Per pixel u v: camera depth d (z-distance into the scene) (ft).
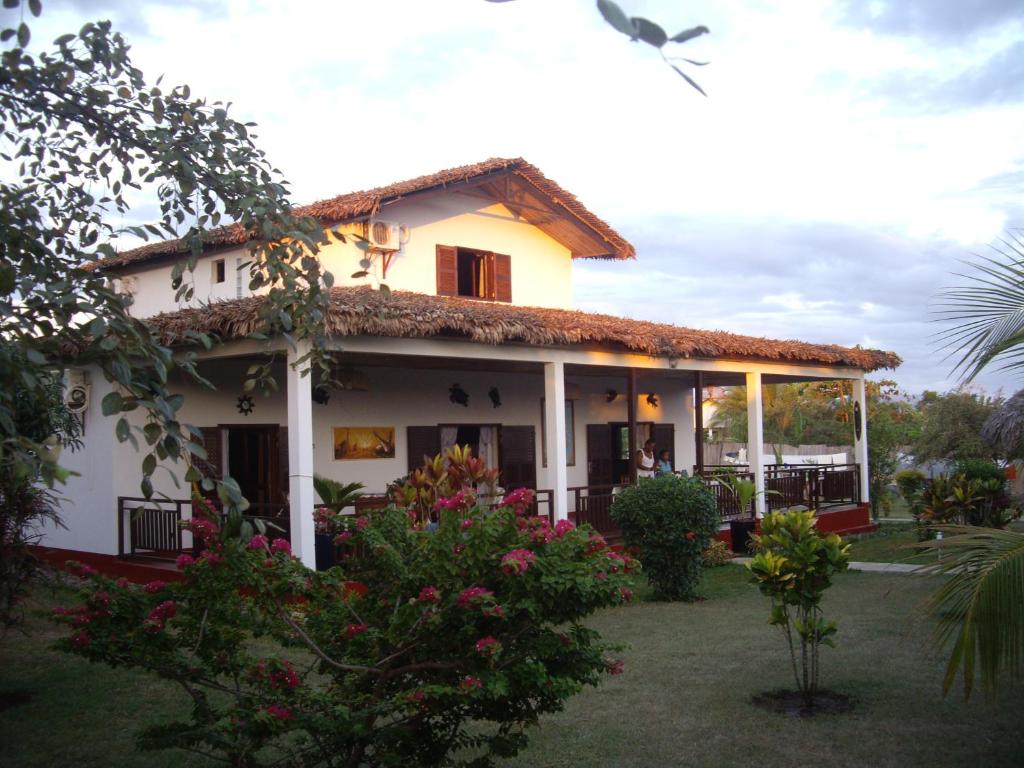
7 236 13.71
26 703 22.40
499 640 12.72
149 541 40.27
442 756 13.46
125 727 20.45
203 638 13.07
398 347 34.91
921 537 45.55
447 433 50.16
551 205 54.13
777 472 59.11
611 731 19.40
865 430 63.05
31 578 23.63
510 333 36.86
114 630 12.58
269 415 43.19
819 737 18.72
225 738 12.40
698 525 36.17
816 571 20.66
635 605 35.40
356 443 45.34
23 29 11.89
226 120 15.66
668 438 65.10
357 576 14.39
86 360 11.70
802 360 56.39
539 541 12.80
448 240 51.24
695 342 46.98
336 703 12.50
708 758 17.69
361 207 44.83
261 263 16.62
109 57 14.60
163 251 48.24
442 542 12.82
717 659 25.52
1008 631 14.46
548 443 41.96
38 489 23.22
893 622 30.01
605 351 44.19
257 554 13.02
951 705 20.65
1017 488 51.78
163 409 10.85
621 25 5.80
